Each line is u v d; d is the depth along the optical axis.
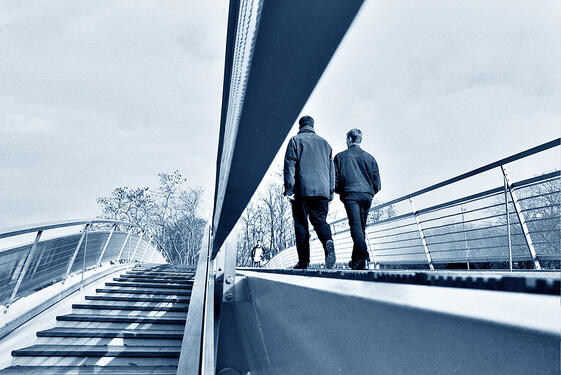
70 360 4.23
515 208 4.17
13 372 3.96
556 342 0.45
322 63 0.40
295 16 0.32
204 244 4.87
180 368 1.55
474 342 0.61
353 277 1.20
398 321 0.86
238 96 0.52
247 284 4.07
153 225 40.59
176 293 6.84
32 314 5.10
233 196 1.25
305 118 3.86
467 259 5.16
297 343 1.68
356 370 1.04
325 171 3.66
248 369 3.82
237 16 0.48
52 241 5.91
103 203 40.38
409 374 0.78
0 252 4.54
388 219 7.06
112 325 5.27
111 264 9.98
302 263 3.70
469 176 4.71
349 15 0.32
